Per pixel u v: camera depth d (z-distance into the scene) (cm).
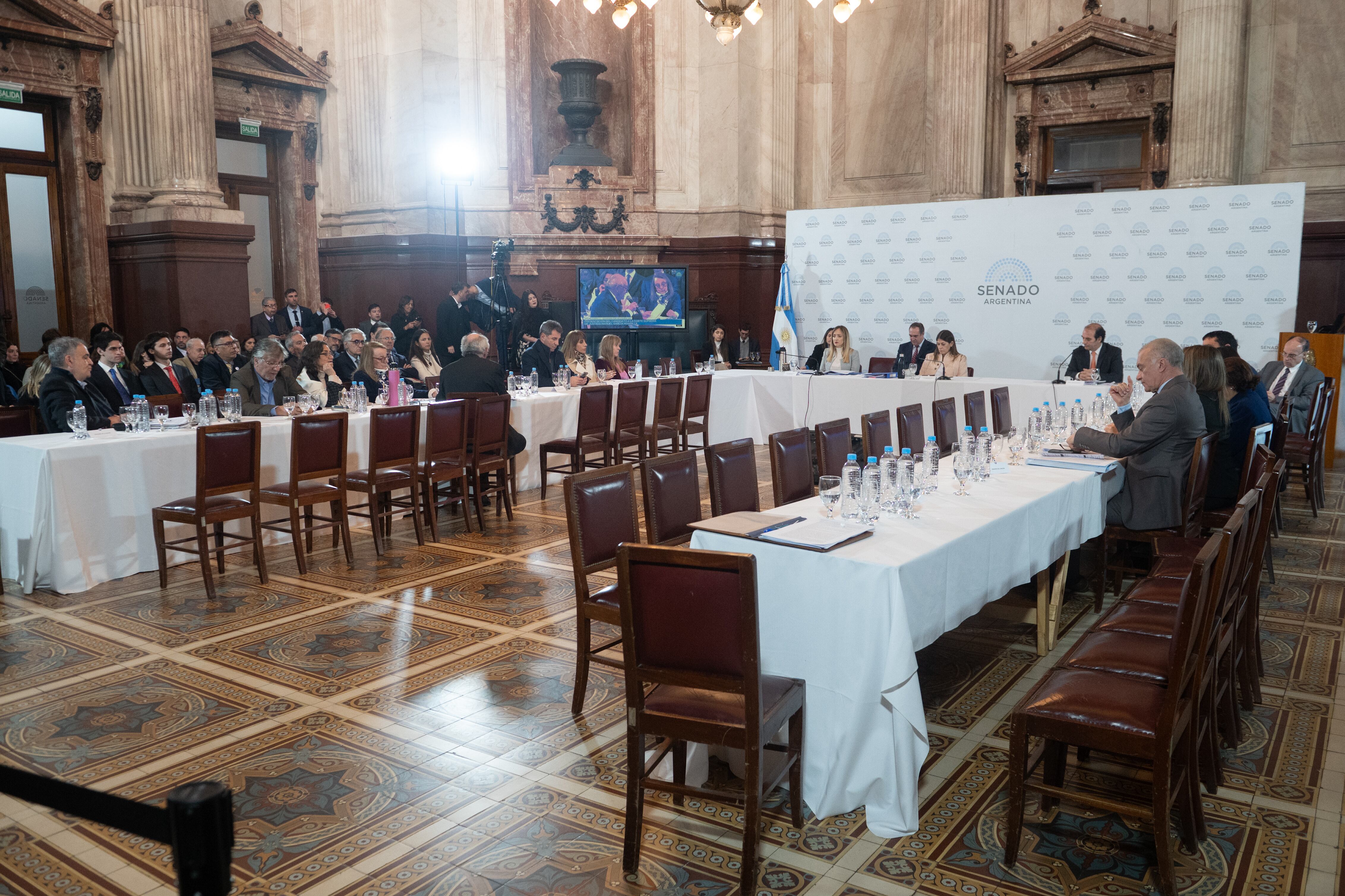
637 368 1051
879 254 1147
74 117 1071
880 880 278
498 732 372
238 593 549
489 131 1363
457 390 759
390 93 1313
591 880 276
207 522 540
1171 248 990
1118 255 1016
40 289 1081
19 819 314
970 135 1359
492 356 1227
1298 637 481
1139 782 338
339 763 347
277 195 1343
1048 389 890
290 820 308
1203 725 312
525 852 290
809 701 316
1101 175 1368
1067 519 452
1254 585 387
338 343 934
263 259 1335
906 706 293
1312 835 301
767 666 325
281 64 1285
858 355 1157
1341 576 585
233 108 1250
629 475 405
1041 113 1377
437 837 298
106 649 460
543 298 1395
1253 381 592
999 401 718
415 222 1310
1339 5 1176
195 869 136
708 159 1477
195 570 596
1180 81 1190
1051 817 312
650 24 1438
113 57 1095
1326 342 956
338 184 1373
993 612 475
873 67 1476
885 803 303
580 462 818
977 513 385
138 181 1107
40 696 405
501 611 518
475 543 667
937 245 1111
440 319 1176
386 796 324
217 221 1091
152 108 1084
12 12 1005
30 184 1066
